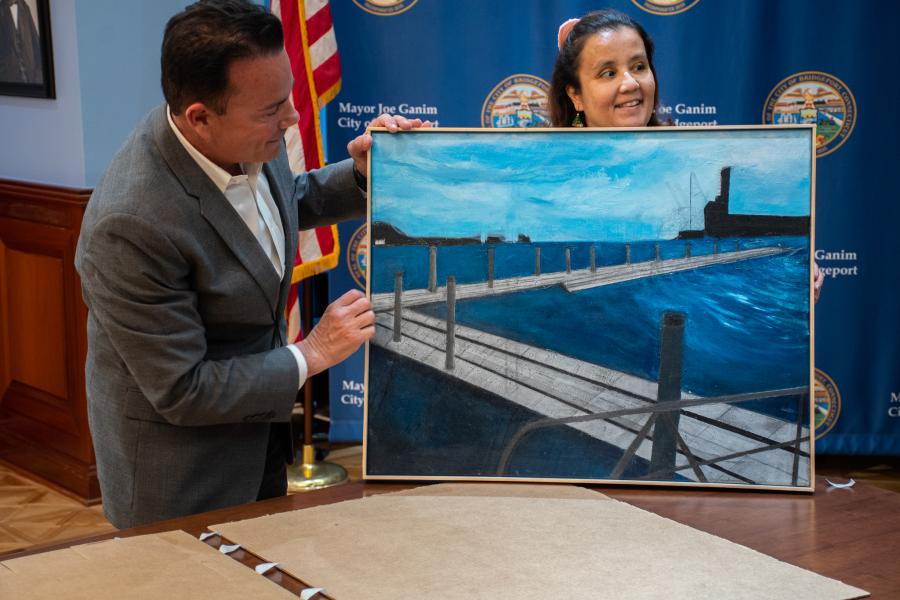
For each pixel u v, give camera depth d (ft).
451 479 4.58
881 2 11.23
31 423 12.14
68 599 3.28
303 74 10.93
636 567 3.54
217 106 4.44
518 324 4.60
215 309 4.92
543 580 3.43
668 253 4.54
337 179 5.90
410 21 11.68
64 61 11.26
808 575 3.48
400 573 3.50
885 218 11.55
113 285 4.57
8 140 12.35
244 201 4.98
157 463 4.99
